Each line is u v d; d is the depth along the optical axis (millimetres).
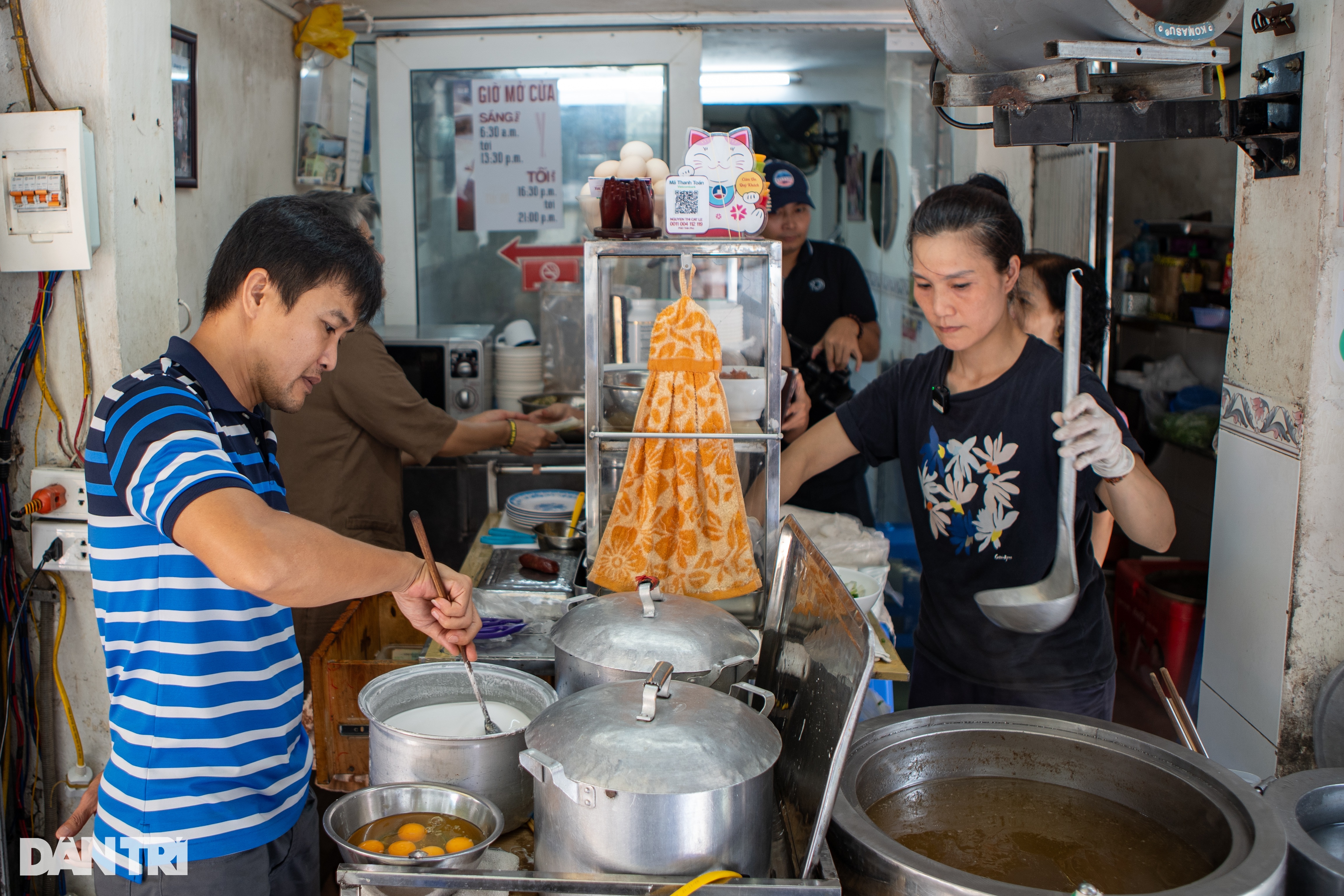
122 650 1206
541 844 1072
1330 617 1789
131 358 1822
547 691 1430
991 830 1172
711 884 973
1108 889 1066
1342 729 1734
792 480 1933
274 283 1203
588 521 1776
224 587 1194
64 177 1690
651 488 1674
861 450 1914
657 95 3521
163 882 1214
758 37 3992
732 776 1005
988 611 1380
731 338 1838
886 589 3111
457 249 3631
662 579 1719
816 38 4020
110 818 1226
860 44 4148
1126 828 1179
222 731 1213
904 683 3184
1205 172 3791
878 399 1887
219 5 2680
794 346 3316
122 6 1749
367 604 2102
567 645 1314
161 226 1903
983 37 1284
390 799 1189
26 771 1863
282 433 2416
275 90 3057
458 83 3518
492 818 1150
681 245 1684
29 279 1775
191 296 2568
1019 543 1660
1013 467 1644
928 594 1835
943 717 1280
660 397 1669
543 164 3572
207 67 2625
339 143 3291
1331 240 1701
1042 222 3396
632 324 1978
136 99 1809
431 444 2453
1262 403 1891
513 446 2645
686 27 3480
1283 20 1757
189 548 1048
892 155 4723
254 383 1271
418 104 3535
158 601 1178
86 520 1798
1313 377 1735
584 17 3445
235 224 1236
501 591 2053
